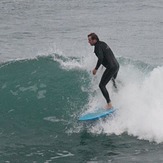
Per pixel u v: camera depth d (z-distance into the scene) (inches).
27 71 2151.8
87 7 4926.2
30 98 1953.7
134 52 3014.3
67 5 5064.0
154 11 4603.8
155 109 1743.4
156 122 1695.4
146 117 1721.2
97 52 1717.5
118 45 3238.2
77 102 1888.5
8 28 3912.4
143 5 4982.8
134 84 1886.1
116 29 3782.0
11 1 5329.7
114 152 1552.7
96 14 4500.5
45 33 3678.6
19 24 4082.2
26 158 1523.1
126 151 1558.8
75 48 3056.1
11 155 1545.3
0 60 2810.0
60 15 4493.1
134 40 3383.4
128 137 1669.5
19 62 2229.3
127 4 5064.0
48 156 1535.4
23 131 1738.4
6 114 1865.2
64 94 1950.1
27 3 5211.6
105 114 1736.0
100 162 1478.8
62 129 1740.9
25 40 3442.4
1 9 4820.4
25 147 1606.8
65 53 2893.7
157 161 1471.5
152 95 1803.6
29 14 4559.5
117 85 1883.6
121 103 1811.0
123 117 1749.5
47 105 1899.6
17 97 1971.0
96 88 1936.5
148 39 3405.5
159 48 3112.7
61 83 2025.1
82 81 2010.3
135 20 4156.0
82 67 2118.6
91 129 1729.8
